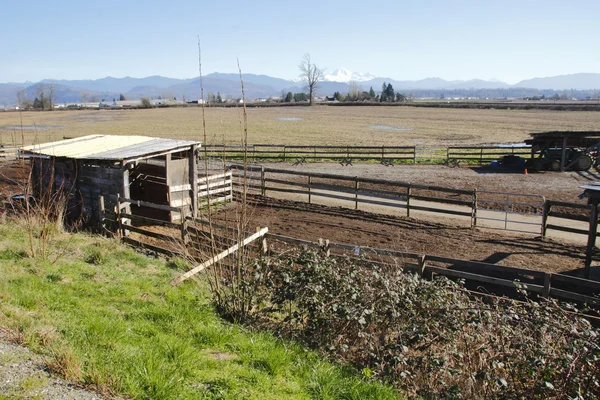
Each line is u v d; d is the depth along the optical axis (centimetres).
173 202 1686
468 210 1972
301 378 571
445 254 1386
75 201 1647
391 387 587
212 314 754
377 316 714
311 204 2050
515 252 1405
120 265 1020
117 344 567
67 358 492
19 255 955
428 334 659
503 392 599
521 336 625
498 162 3183
